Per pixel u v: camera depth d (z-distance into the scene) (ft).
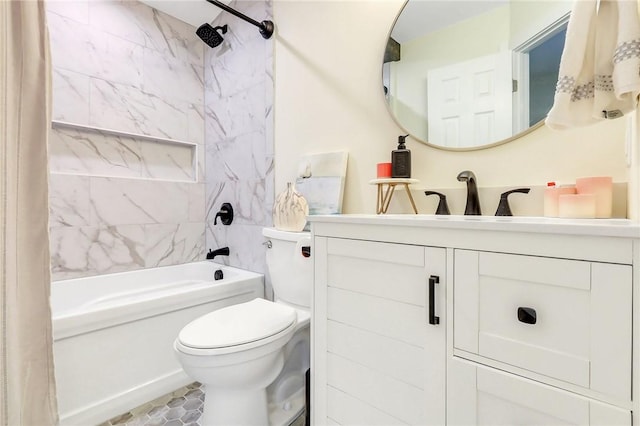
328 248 3.24
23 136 2.72
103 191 6.64
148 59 7.35
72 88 6.22
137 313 4.86
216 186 7.99
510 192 3.36
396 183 4.11
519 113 3.48
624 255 1.72
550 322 1.96
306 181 5.45
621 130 2.90
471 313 2.28
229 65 7.50
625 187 2.85
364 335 2.92
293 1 5.92
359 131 4.91
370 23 4.79
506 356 2.12
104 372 4.54
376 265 2.83
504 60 3.59
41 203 2.84
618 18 2.01
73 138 6.38
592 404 1.81
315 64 5.54
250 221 7.00
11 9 2.62
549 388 1.96
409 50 4.34
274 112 6.33
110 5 6.75
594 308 1.81
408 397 2.62
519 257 2.07
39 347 2.85
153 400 4.98
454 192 3.91
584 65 2.23
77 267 6.28
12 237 2.57
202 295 5.68
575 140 3.15
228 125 7.58
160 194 7.52
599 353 1.79
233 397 3.76
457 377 2.34
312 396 3.38
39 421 2.85
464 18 3.90
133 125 7.10
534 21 3.40
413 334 2.60
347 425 3.06
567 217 2.83
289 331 3.90
